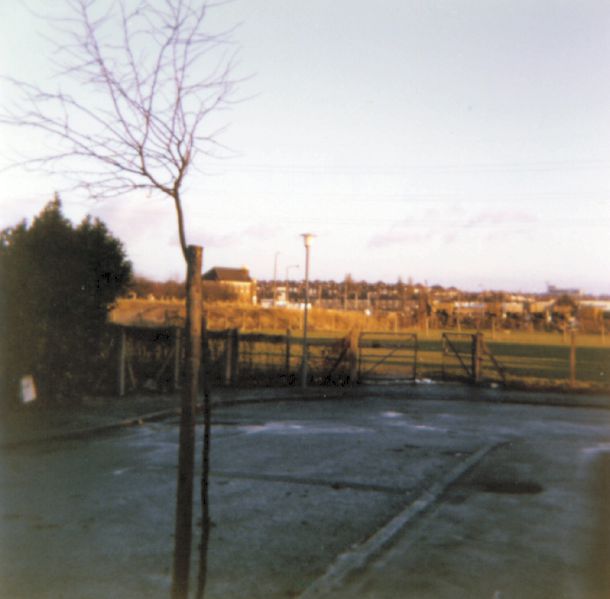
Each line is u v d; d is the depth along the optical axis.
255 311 61.38
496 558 6.55
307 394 21.03
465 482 10.05
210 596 5.57
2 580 5.86
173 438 13.52
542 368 31.55
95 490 9.12
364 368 30.83
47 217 17.25
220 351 23.12
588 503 8.79
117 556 6.49
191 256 3.57
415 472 10.64
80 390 17.84
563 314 87.50
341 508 8.41
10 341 15.63
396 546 6.92
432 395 21.70
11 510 8.10
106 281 18.52
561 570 6.20
